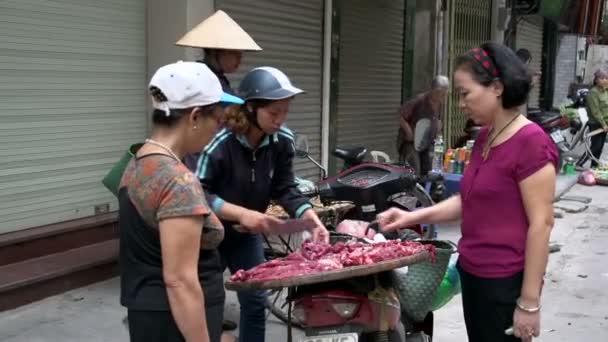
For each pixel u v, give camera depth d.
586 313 5.29
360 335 3.06
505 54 2.62
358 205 5.18
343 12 9.03
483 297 2.76
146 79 6.23
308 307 2.96
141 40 6.16
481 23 12.27
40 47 5.29
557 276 6.27
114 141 6.02
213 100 2.25
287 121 8.04
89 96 5.73
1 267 5.06
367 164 5.30
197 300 2.19
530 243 2.57
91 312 4.79
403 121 7.84
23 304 4.84
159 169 2.17
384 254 2.82
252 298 3.56
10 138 5.16
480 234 2.74
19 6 5.11
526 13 14.06
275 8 7.55
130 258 2.30
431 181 6.73
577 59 23.02
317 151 8.69
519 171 2.59
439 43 10.56
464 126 11.30
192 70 2.23
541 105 19.53
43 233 5.33
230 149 3.31
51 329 4.48
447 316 5.12
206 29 4.48
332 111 8.90
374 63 9.95
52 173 5.51
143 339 2.31
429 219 3.18
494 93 2.63
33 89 5.27
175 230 2.13
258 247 3.66
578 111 12.55
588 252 7.18
